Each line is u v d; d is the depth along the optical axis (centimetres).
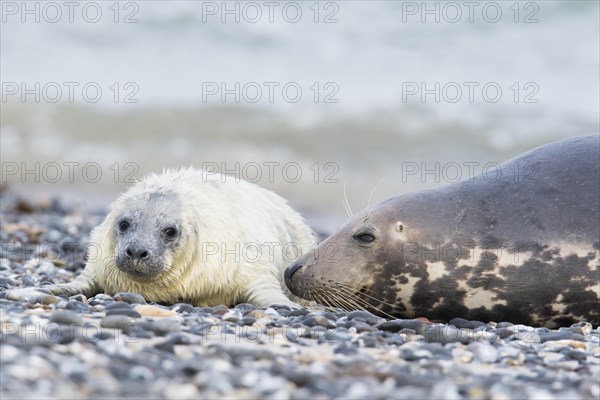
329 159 7612
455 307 2948
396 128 8038
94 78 8938
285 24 9994
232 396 1683
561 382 1978
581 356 2266
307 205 6512
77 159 7525
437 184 6888
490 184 2994
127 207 3072
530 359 2217
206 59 9425
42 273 3566
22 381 1656
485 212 2925
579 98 8381
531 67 8988
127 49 9619
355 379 1859
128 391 1656
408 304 2998
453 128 8006
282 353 2111
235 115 8262
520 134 7869
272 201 3512
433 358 2178
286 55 9469
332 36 9812
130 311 2403
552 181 2914
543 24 9912
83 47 9725
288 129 8075
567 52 9288
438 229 2941
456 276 2906
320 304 3095
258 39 9800
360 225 3025
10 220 4997
